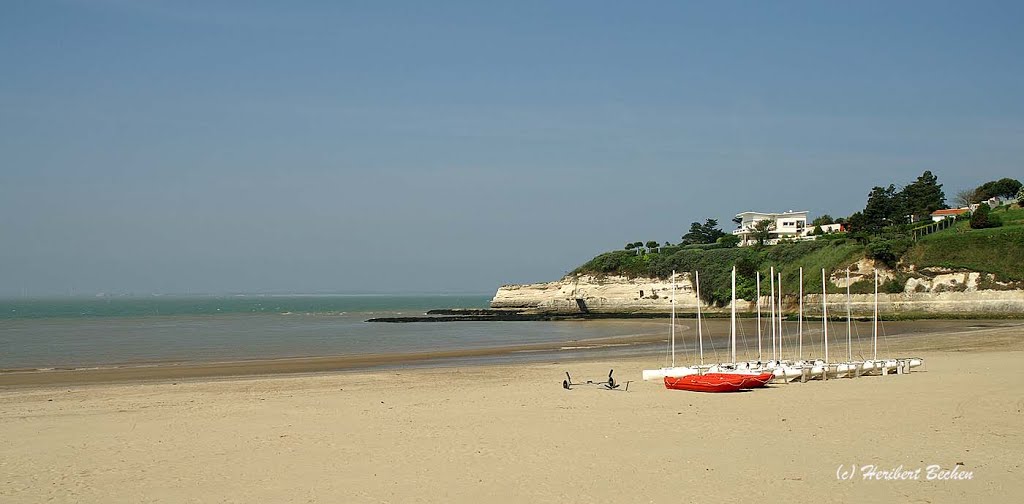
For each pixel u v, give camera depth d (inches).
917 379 1300.4
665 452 733.3
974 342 2191.2
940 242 3848.4
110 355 2267.5
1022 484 607.8
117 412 1023.6
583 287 5349.4
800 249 4426.7
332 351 2418.8
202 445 794.8
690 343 2603.3
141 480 655.1
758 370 1352.1
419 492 606.2
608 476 644.1
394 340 3016.7
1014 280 3511.3
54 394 1243.2
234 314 6811.0
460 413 984.3
